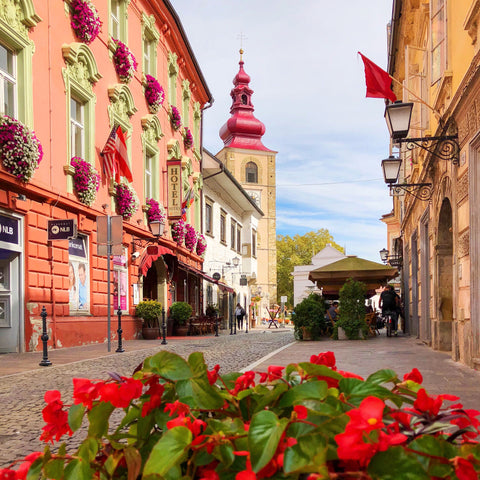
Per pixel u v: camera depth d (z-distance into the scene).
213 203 34.31
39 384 7.72
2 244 11.84
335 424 1.11
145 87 21.56
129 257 19.45
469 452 1.16
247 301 47.22
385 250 33.66
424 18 13.65
